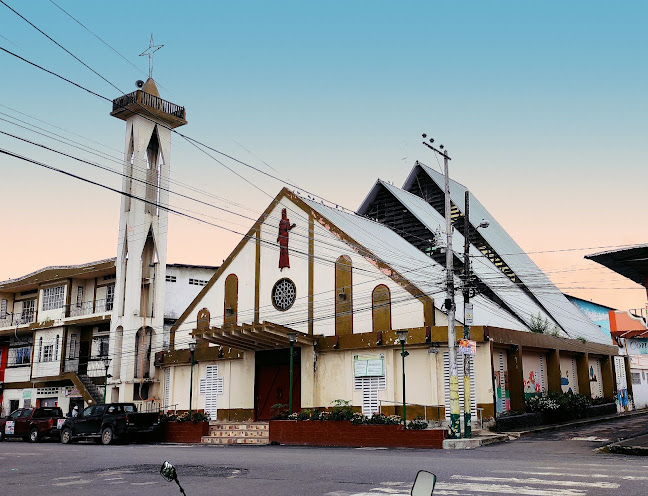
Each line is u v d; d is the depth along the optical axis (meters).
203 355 35.16
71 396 42.34
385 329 29.62
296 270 33.28
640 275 22.94
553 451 19.08
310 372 30.84
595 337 43.12
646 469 13.45
